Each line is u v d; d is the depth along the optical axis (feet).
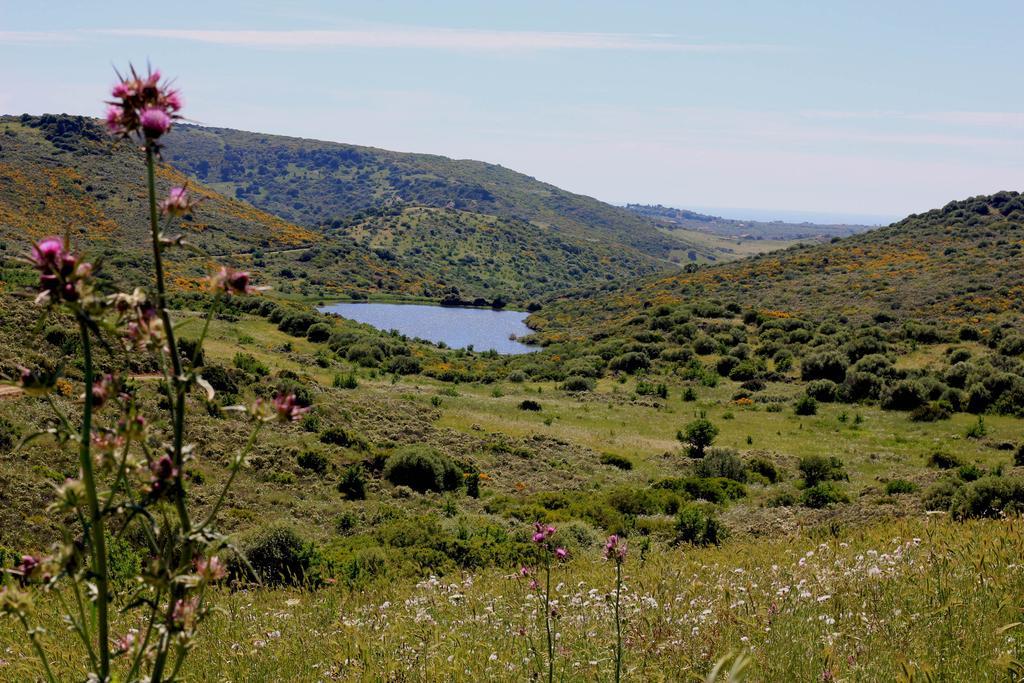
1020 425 126.82
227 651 15.40
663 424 148.05
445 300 437.58
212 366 109.19
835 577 20.11
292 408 6.19
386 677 13.16
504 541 59.11
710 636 14.35
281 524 45.09
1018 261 269.23
